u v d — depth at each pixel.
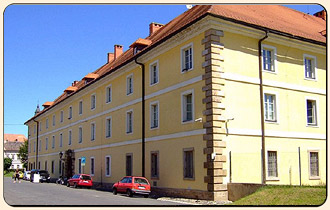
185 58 24.14
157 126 26.41
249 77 22.91
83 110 41.81
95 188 34.84
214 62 21.50
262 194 18.08
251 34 23.19
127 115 31.09
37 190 30.14
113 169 32.88
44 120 58.62
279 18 27.94
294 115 24.89
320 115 26.41
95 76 41.25
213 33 21.70
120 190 25.42
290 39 24.80
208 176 20.78
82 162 35.19
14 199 21.42
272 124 23.61
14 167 110.38
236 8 25.16
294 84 25.23
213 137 20.81
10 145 113.06
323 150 25.95
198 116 22.14
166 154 24.95
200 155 21.62
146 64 28.55
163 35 29.09
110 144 33.91
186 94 23.58
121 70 32.03
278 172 23.27
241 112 22.23
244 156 21.89
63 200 20.78
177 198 22.55
